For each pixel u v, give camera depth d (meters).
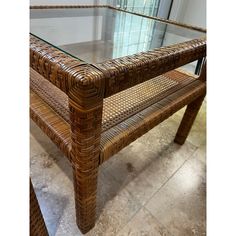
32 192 0.47
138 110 0.67
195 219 0.79
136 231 0.73
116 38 0.76
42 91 0.71
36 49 0.42
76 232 0.71
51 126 0.56
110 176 0.92
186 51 0.55
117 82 0.39
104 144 0.52
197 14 2.09
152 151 1.09
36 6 1.06
